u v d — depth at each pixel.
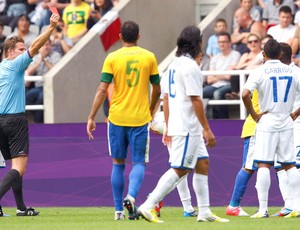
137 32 32.50
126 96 32.31
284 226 27.62
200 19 58.62
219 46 50.59
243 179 36.19
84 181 45.16
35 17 56.59
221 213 37.84
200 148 30.17
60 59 53.38
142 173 32.31
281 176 36.09
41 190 45.53
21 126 34.84
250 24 51.78
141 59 32.31
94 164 45.09
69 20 54.88
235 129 44.09
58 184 45.38
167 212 38.84
